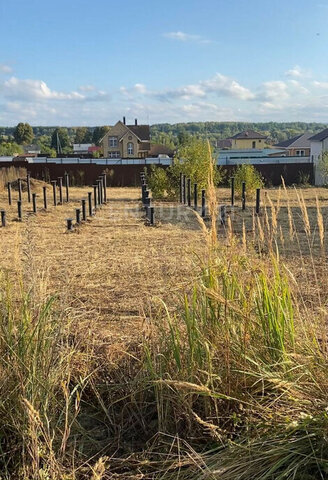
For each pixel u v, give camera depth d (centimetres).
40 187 2411
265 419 249
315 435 232
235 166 2689
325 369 257
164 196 2066
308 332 289
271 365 258
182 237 994
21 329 269
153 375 273
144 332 312
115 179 2873
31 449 229
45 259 757
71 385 296
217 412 256
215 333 277
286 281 296
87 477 234
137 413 283
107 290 568
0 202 1852
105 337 391
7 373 259
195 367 266
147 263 720
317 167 2772
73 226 1167
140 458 248
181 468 238
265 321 283
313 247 830
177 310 305
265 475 219
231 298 284
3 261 690
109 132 6562
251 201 1834
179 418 262
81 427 267
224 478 221
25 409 238
